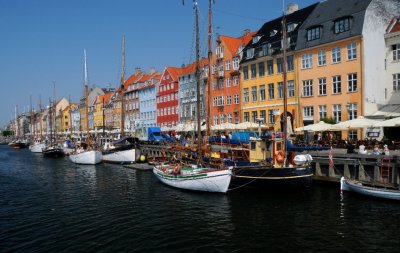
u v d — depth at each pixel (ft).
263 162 81.20
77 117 420.36
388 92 123.65
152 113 264.31
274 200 70.23
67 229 55.52
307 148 90.68
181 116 222.28
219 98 188.55
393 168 69.41
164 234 52.26
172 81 234.38
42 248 47.60
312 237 49.62
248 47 168.35
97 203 73.15
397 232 50.83
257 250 45.57
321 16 138.62
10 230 55.47
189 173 82.74
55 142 260.42
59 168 141.69
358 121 91.04
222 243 48.16
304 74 139.54
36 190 90.27
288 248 46.01
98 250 46.55
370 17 121.19
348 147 87.10
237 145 97.50
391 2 127.54
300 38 141.38
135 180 102.27
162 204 70.49
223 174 74.18
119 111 312.09
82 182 101.86
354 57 122.01
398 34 120.06
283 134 86.63
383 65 123.95
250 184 76.38
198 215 61.77
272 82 154.51
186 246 47.37
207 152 97.76
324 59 132.36
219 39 188.34
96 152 151.02
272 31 158.92
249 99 167.43
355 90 121.80
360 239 48.55
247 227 54.54
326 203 66.49
